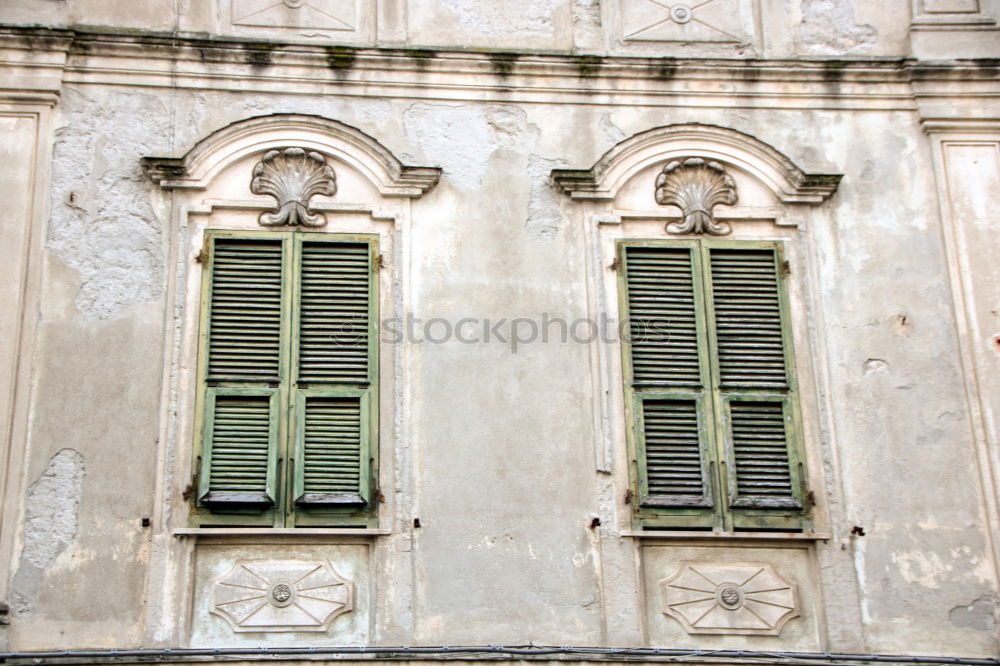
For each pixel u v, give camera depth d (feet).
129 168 33.17
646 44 35.86
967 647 30.89
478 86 34.78
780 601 31.19
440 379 32.22
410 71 34.71
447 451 31.68
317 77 34.40
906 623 31.07
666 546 31.58
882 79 35.60
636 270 33.68
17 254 32.01
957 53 35.86
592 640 30.40
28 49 33.65
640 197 34.27
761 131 35.09
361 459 31.50
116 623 29.63
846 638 30.83
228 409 31.60
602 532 31.30
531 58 34.96
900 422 32.65
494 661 29.84
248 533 30.55
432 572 30.66
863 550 31.58
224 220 33.12
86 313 31.83
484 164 34.17
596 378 32.55
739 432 32.55
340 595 30.42
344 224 33.40
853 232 34.24
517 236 33.60
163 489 30.73
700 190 34.32
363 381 32.12
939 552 31.65
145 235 32.65
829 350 33.22
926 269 34.01
